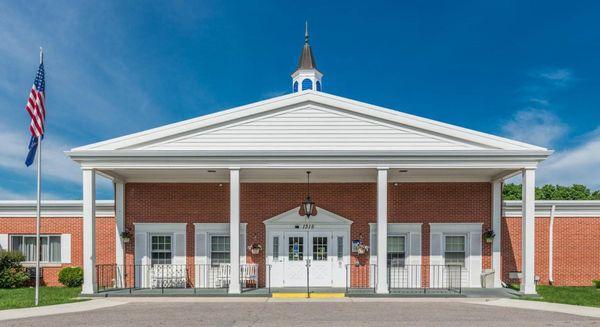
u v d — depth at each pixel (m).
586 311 13.49
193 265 19.64
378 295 16.23
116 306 14.43
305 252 19.55
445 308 13.99
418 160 16.84
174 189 20.00
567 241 20.78
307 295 16.72
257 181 19.88
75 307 14.23
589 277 20.58
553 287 19.58
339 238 19.61
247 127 17.91
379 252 16.62
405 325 11.38
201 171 18.14
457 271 19.59
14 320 12.12
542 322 11.77
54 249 20.97
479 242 19.59
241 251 19.62
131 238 19.75
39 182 15.19
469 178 19.77
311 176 19.39
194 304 14.84
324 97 18.02
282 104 17.95
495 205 19.59
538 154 16.58
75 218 20.95
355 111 17.94
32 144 15.55
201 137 17.77
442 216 19.73
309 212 18.45
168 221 19.84
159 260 19.83
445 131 17.67
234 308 13.97
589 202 20.73
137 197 19.95
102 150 16.78
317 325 11.37
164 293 16.59
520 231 20.17
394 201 19.84
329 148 17.80
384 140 17.84
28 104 15.52
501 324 11.52
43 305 14.63
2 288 19.42
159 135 17.59
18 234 20.97
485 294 16.83
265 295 16.44
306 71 25.30
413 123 17.80
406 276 19.58
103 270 19.86
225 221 19.81
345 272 19.42
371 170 17.69
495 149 17.16
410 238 19.67
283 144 17.83
